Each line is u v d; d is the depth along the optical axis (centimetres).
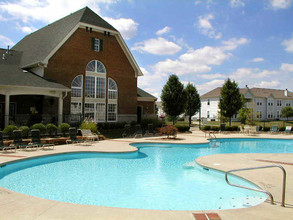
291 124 4653
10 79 1777
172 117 2988
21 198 607
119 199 728
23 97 2248
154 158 1340
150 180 924
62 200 712
